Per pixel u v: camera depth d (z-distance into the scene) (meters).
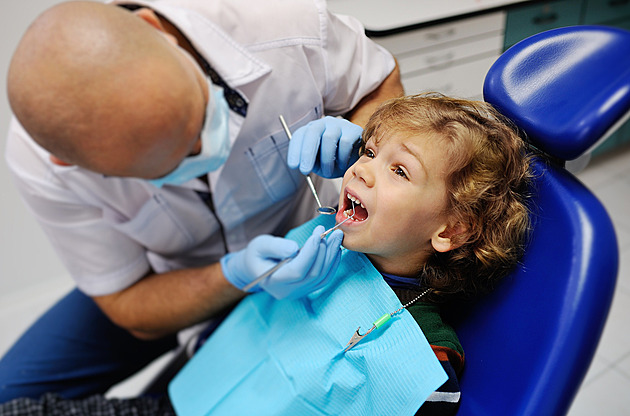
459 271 0.75
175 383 1.03
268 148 0.99
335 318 0.80
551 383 0.60
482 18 1.84
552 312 0.63
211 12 0.92
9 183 1.84
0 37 1.62
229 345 0.98
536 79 0.71
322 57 0.98
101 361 1.29
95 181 0.92
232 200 1.03
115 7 0.69
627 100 0.61
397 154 0.72
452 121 0.72
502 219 0.72
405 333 0.71
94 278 1.06
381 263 0.81
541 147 0.70
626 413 1.45
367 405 0.74
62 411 1.03
